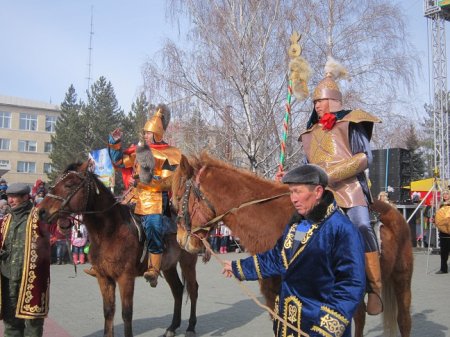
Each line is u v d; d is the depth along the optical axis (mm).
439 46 20969
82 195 5602
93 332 6738
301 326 2875
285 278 3004
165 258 6352
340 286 2787
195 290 6824
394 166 18031
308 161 4516
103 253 5688
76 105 51875
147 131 6254
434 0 20969
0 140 60031
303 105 18484
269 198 4309
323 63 18625
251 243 4320
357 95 19203
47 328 6902
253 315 7867
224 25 18391
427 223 19406
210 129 19016
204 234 4586
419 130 40438
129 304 5727
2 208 10492
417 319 7445
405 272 5004
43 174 62250
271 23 18469
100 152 16688
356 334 4859
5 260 4945
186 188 4652
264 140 18516
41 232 5039
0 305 4871
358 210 4109
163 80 19094
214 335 6652
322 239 2879
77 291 10094
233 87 18562
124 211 5934
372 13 19656
